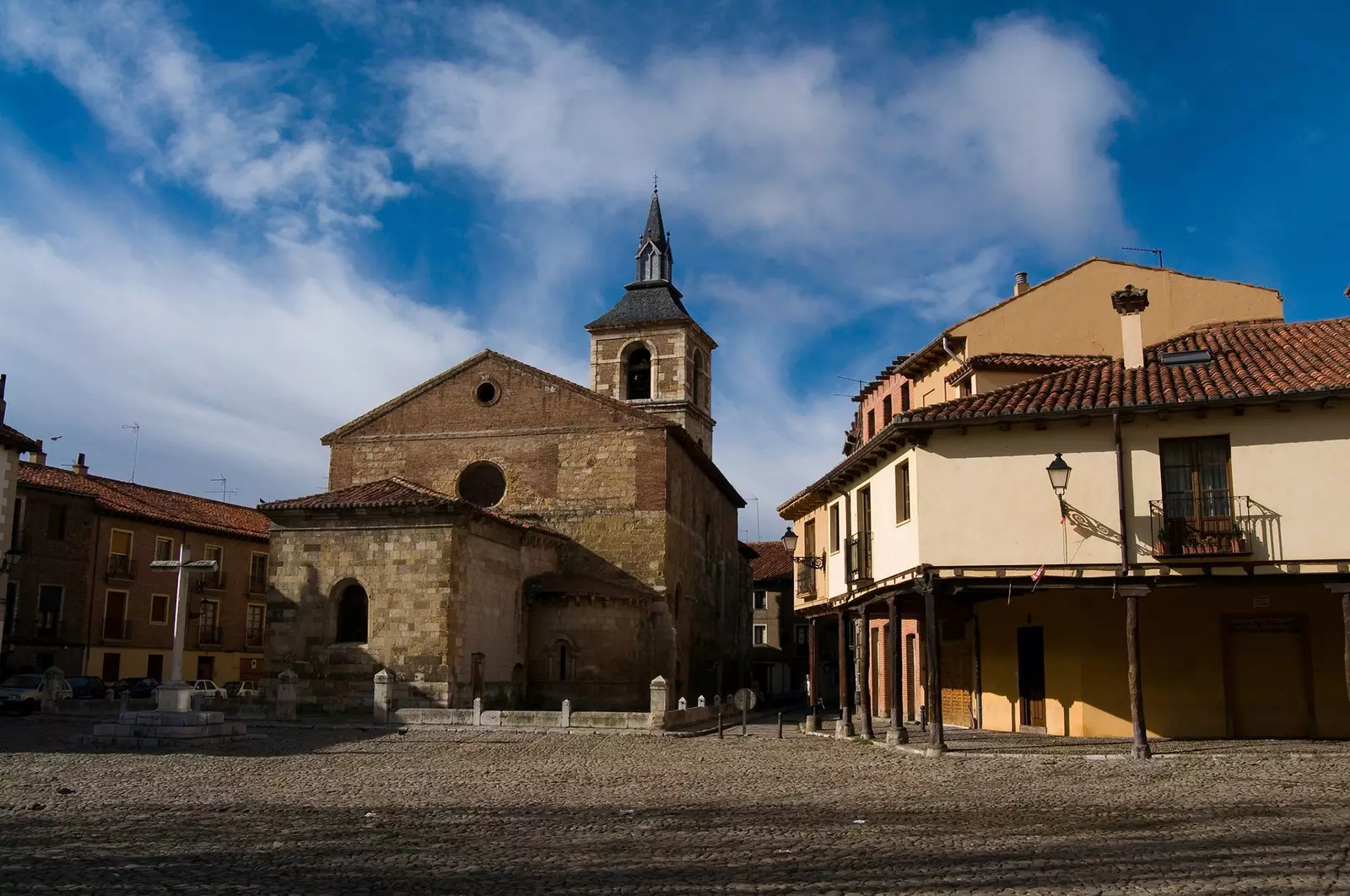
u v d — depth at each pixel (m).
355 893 9.51
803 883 9.80
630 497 44.16
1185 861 10.68
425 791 17.02
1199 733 25.00
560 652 40.88
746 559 68.19
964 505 22.45
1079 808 14.55
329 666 35.12
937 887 9.62
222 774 19.31
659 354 61.09
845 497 29.44
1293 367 22.41
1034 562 21.95
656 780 18.67
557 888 9.65
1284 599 24.92
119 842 12.16
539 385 45.75
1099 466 22.03
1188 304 31.48
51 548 48.19
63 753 22.92
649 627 43.00
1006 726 28.53
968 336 31.64
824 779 18.67
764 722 38.97
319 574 35.88
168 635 54.19
